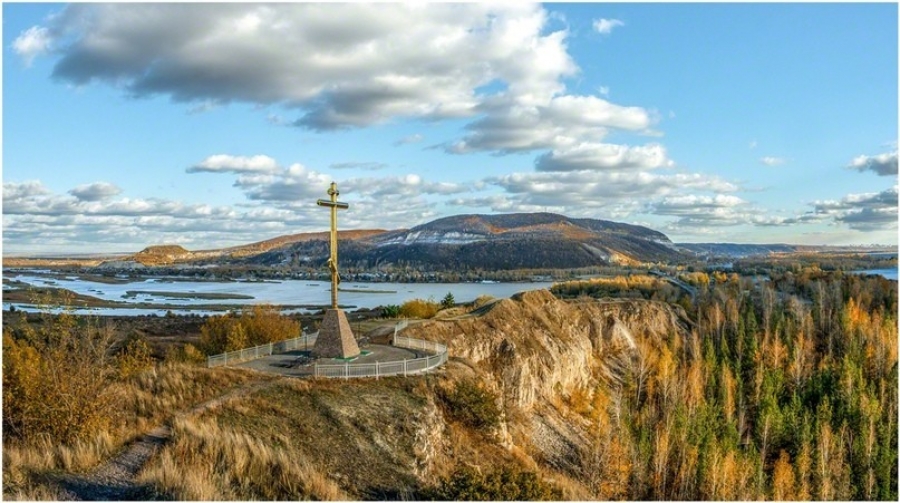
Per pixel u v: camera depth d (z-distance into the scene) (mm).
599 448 53281
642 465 58562
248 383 33000
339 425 29609
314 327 95812
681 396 77812
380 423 30641
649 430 67062
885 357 96750
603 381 85625
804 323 118000
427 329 58688
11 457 20391
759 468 64250
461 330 62375
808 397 86750
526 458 38125
